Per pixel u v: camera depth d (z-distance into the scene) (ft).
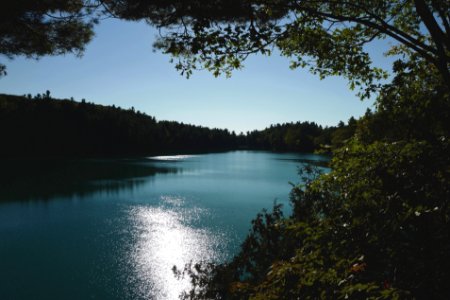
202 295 30.04
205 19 11.76
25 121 354.33
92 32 24.63
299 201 20.95
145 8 14.61
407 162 8.90
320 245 9.49
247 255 26.09
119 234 84.89
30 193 142.82
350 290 7.14
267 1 12.48
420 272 7.02
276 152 573.33
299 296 9.41
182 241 79.77
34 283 58.18
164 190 152.97
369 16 14.93
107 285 57.88
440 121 10.52
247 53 13.38
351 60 16.56
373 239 8.07
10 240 79.82
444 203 7.60
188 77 15.11
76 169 240.12
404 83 14.38
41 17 20.48
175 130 526.16
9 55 23.03
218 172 233.55
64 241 79.20
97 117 403.75
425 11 11.92
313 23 15.88
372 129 12.50
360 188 9.65
